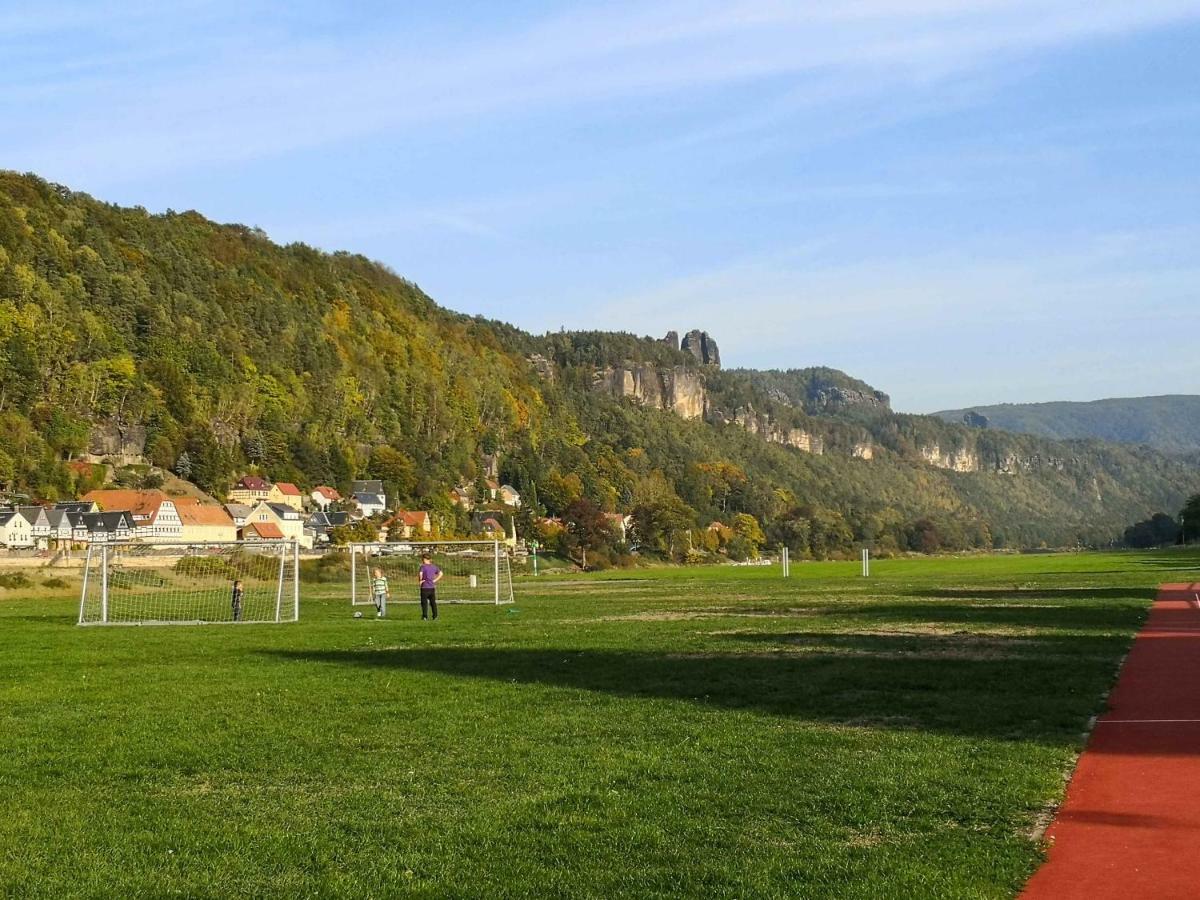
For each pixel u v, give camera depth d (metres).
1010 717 17.48
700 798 12.79
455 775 14.30
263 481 194.50
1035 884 9.69
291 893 9.90
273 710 19.88
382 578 49.44
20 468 161.50
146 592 68.31
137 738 17.19
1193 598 47.94
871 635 32.81
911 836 11.12
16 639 37.53
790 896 9.42
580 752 15.48
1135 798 12.34
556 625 39.94
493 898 9.63
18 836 11.81
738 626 37.50
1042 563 130.88
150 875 10.44
